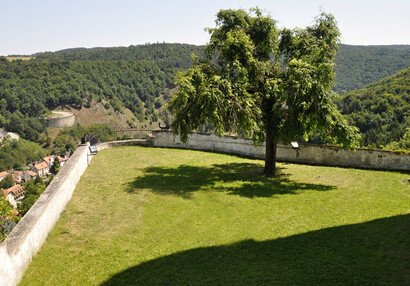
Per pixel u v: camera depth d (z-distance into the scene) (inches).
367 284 243.4
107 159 753.0
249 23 618.8
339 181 565.6
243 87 565.9
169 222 417.7
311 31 603.2
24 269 296.4
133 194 517.3
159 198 498.6
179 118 565.9
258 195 504.1
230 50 581.9
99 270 311.0
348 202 451.5
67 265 319.3
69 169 515.8
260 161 763.4
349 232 344.8
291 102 546.6
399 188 503.8
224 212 443.2
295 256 307.9
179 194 515.5
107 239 374.3
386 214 390.9
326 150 710.5
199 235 380.5
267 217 418.3
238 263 309.6
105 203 480.1
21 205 2004.2
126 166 692.7
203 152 845.2
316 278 261.6
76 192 522.9
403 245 298.5
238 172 652.7
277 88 550.3
